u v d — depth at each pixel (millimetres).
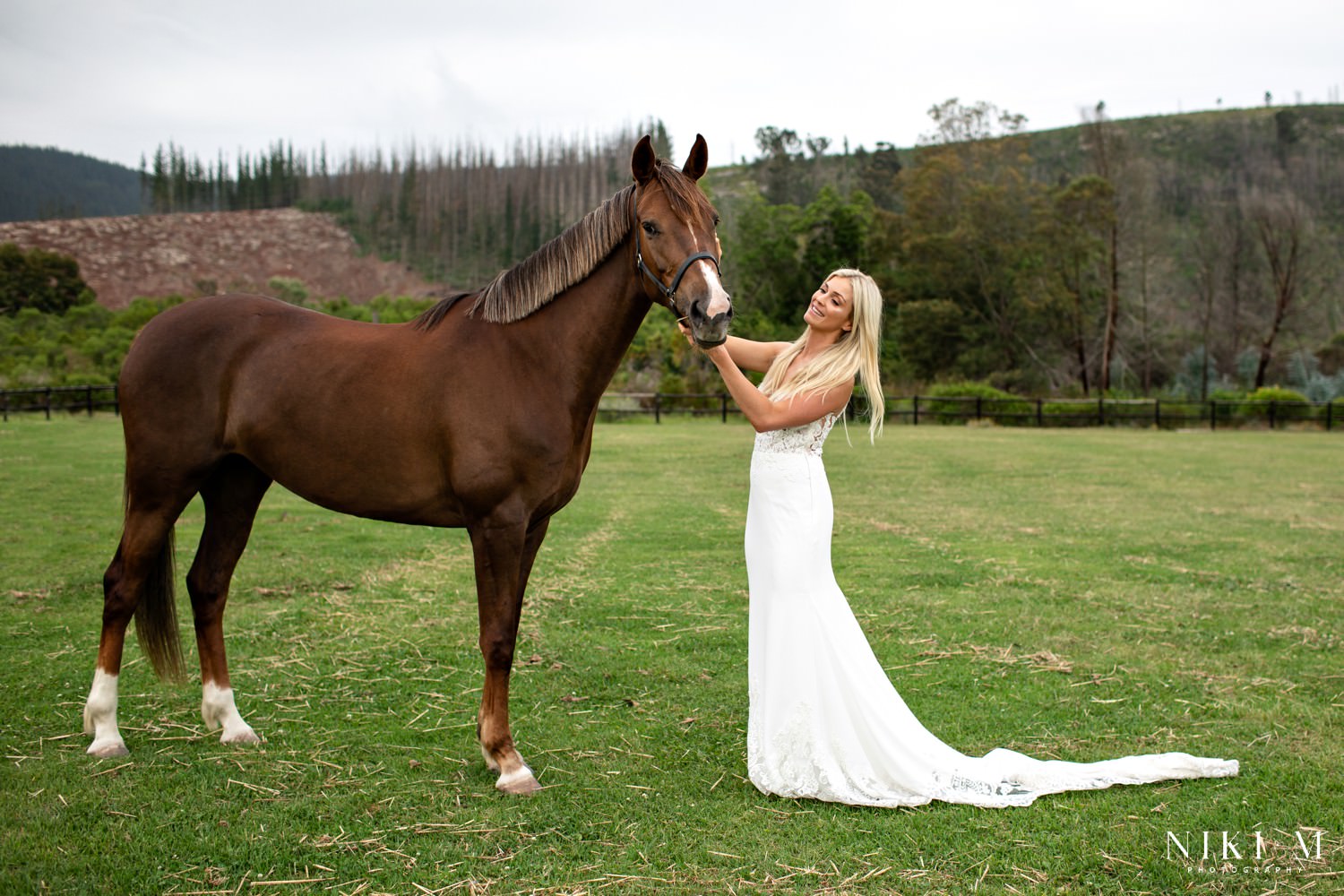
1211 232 38719
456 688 4145
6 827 2707
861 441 19422
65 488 10039
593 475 12609
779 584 3008
